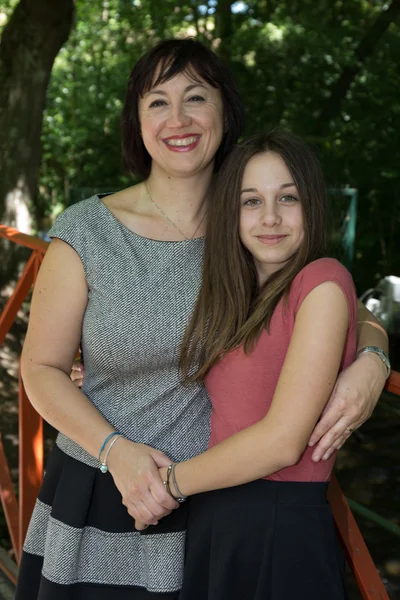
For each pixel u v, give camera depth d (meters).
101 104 11.30
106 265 1.70
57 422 1.69
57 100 11.45
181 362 1.67
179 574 1.71
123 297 1.69
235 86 1.85
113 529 1.73
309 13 8.92
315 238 1.58
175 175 1.78
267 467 1.45
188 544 1.66
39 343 1.72
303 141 1.62
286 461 1.43
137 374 1.72
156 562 1.70
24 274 2.68
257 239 1.59
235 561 1.53
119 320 1.68
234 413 1.59
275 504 1.50
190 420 1.73
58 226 1.73
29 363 1.73
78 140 11.10
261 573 1.49
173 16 9.81
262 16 9.02
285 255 1.58
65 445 1.80
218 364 1.61
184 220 1.80
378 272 8.20
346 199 7.20
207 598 1.60
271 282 1.57
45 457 4.74
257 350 1.53
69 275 1.70
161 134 1.77
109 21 11.67
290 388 1.42
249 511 1.52
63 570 1.73
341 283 1.45
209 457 1.51
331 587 1.47
